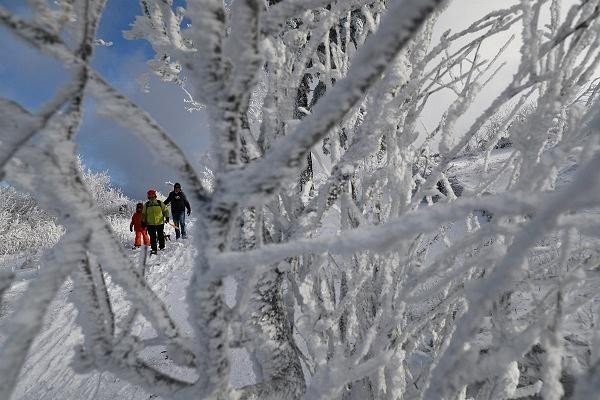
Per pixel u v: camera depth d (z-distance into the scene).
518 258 0.39
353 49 1.14
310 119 0.40
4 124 0.41
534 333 0.49
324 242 0.41
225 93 0.45
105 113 0.44
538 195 0.36
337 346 0.71
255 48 0.43
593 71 0.83
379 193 1.20
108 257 0.49
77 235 0.46
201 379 0.56
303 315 0.96
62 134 0.48
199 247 0.50
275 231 1.09
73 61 0.43
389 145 1.03
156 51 1.13
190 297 0.51
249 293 0.56
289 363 0.91
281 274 0.96
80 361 0.56
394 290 1.00
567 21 0.75
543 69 0.95
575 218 0.39
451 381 0.50
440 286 0.73
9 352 0.37
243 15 0.41
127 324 0.61
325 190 0.83
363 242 0.39
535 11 0.78
